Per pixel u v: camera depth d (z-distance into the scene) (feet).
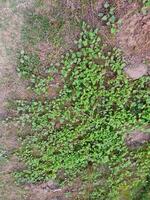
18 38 1.88
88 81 1.91
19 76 1.92
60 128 1.99
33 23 1.86
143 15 1.81
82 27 1.85
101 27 1.85
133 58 1.88
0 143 2.01
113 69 1.90
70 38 1.87
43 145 2.01
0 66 1.92
